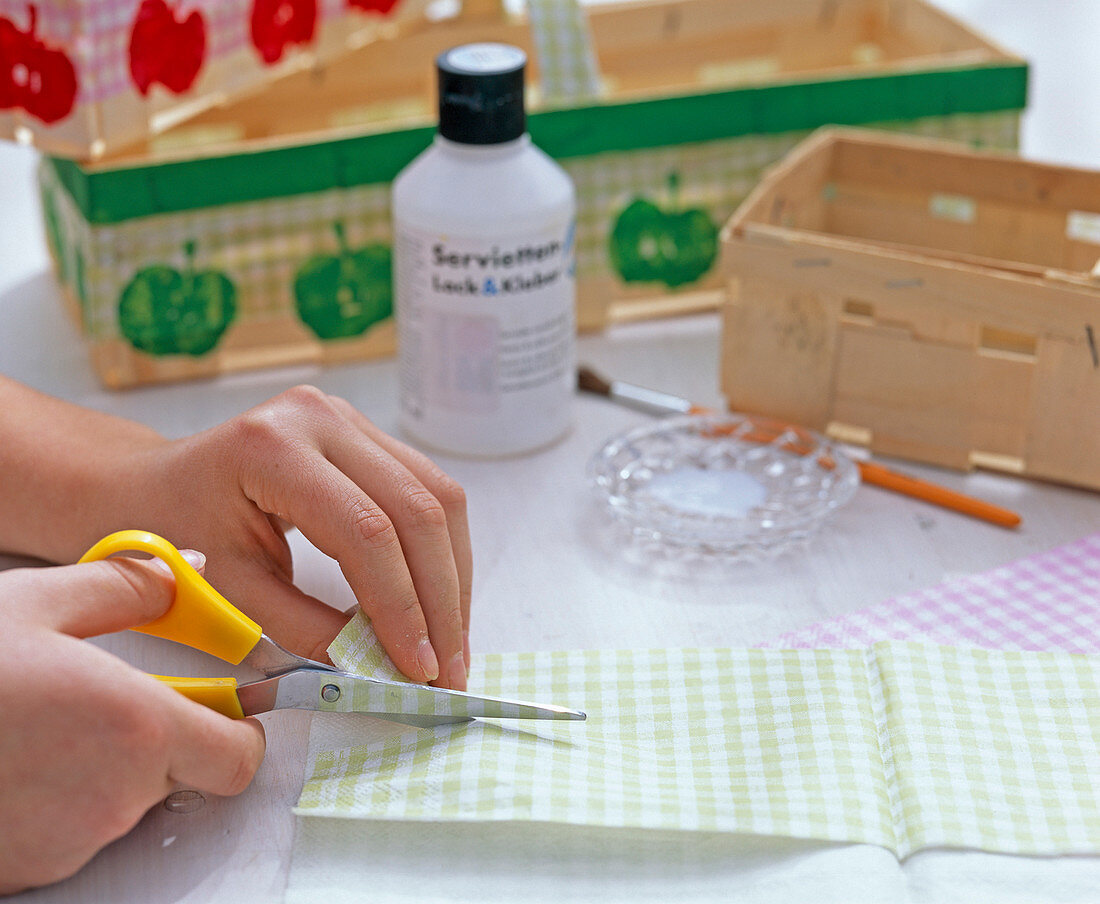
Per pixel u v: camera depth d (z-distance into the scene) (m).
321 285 0.88
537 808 0.49
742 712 0.56
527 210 0.73
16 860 0.46
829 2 1.08
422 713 0.53
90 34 0.77
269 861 0.49
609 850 0.49
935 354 0.75
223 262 0.86
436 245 0.73
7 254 1.07
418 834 0.50
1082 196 0.82
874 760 0.52
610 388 0.85
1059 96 1.35
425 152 0.80
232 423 0.59
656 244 0.95
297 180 0.85
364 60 0.98
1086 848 0.48
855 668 0.58
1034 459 0.75
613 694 0.57
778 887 0.47
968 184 0.85
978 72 0.95
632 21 1.03
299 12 0.91
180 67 0.83
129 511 0.60
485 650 0.61
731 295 0.79
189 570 0.51
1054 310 0.71
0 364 0.89
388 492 0.56
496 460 0.79
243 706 0.51
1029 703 0.56
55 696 0.45
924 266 0.73
